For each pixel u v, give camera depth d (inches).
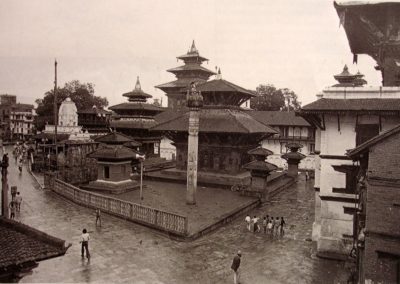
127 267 918.4
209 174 2171.5
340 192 1045.8
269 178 2233.0
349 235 1035.3
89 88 4301.2
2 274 484.7
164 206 1537.9
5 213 1066.1
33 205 1485.0
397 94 1013.2
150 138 2795.3
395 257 641.6
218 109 2284.7
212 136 2176.4
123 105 2807.6
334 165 1050.7
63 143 2427.4
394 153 645.9
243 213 1539.1
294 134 3139.8
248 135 2177.7
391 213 644.1
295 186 2319.1
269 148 3208.7
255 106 4510.3
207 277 884.0
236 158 2140.7
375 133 1024.9
